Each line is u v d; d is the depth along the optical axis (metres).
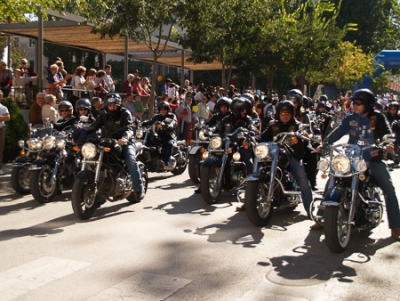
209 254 6.12
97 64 39.97
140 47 21.89
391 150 6.37
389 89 58.28
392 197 6.70
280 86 41.97
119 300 4.72
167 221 7.76
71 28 17.20
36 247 6.36
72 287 5.04
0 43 32.34
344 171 6.06
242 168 9.04
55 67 15.00
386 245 6.58
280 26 23.44
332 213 6.06
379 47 47.44
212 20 18.53
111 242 6.59
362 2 46.25
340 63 31.34
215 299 4.77
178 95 19.28
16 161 9.84
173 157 11.79
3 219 7.89
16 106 13.88
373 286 5.16
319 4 28.56
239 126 9.05
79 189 7.65
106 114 8.44
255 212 7.30
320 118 14.02
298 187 7.92
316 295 4.90
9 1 12.04
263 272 5.52
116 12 15.10
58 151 9.09
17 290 4.96
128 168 8.26
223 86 20.84
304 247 6.46
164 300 4.73
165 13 15.37
